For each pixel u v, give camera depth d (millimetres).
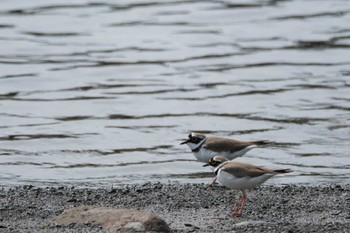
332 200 12656
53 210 11984
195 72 23031
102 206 12039
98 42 26328
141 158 16125
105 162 15891
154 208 12219
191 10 30266
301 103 20000
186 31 27547
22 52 25203
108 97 20812
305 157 16031
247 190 13344
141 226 10641
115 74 22969
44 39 26641
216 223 11352
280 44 25750
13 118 19016
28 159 16062
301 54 24625
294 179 14555
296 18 28875
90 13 30031
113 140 17375
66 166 15633
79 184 14344
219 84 21828
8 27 28031
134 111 19641
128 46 25859
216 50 25250
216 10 30156
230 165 11953
